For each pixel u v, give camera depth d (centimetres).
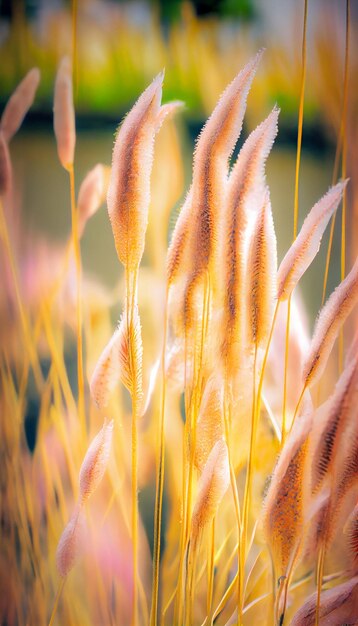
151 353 61
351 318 59
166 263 53
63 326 65
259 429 58
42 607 61
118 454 62
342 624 53
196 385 54
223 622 58
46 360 65
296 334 56
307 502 52
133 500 54
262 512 52
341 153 64
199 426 54
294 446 52
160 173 62
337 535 54
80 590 62
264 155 52
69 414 61
